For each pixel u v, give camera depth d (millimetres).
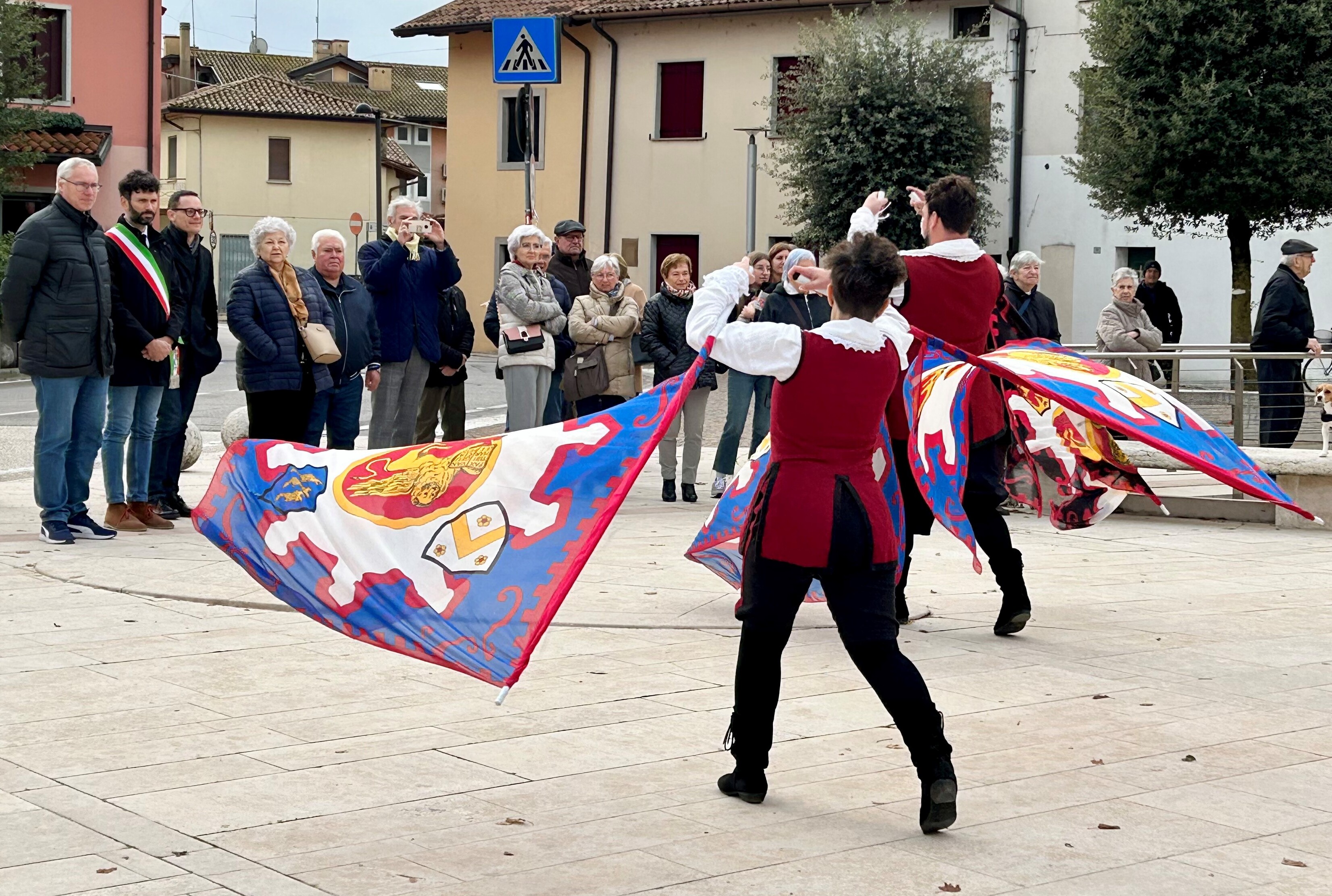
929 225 6832
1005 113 31641
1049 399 6332
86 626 6949
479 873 3980
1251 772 5090
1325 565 9648
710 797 4707
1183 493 12078
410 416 10734
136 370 9648
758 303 4738
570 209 37250
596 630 7133
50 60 34969
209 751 5062
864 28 30500
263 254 9539
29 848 4094
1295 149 25531
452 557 4629
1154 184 26281
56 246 9000
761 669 4590
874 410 4516
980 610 7969
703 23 35062
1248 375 12453
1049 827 4469
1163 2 25578
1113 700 6059
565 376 11750
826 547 4426
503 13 37594
